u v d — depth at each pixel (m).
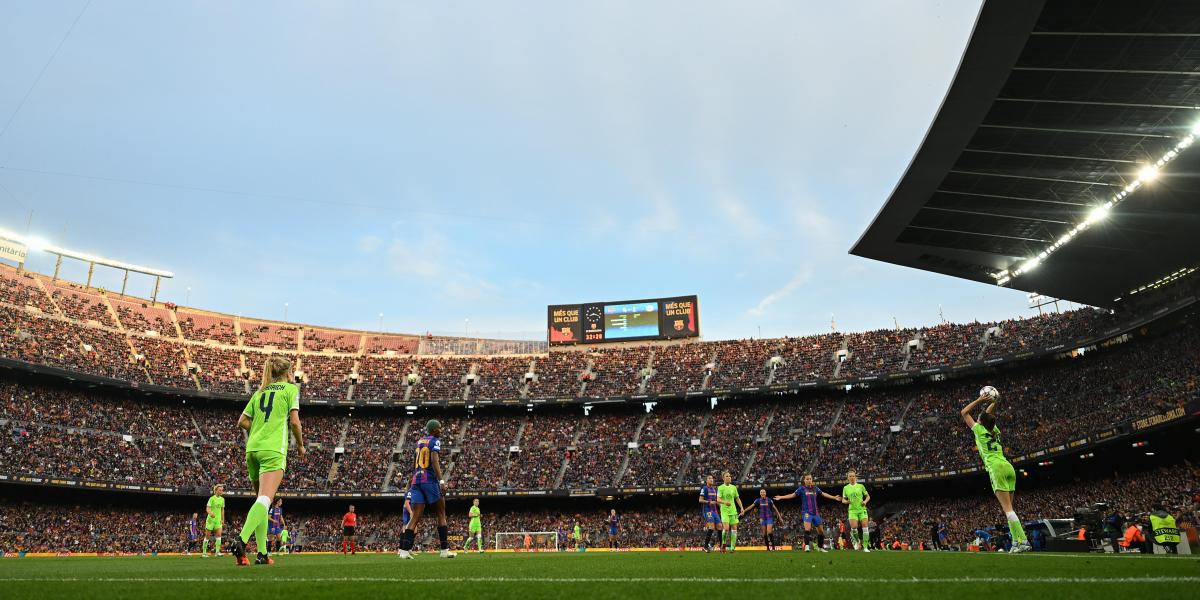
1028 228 43.19
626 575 7.76
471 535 57.41
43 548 49.62
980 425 14.83
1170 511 38.66
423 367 74.94
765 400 69.25
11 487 53.84
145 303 73.62
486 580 6.96
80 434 55.31
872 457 58.66
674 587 6.06
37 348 56.03
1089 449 46.94
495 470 64.31
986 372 61.38
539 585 6.38
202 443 61.91
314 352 76.62
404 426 69.56
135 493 56.03
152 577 7.64
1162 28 27.30
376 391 70.25
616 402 68.50
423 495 14.95
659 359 73.50
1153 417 42.06
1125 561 9.53
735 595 5.34
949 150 35.22
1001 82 30.39
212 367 67.31
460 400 69.31
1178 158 33.22
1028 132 34.19
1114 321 52.47
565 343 77.44
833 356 67.75
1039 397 56.25
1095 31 27.78
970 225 43.31
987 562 9.98
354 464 64.12
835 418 64.38
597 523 62.62
